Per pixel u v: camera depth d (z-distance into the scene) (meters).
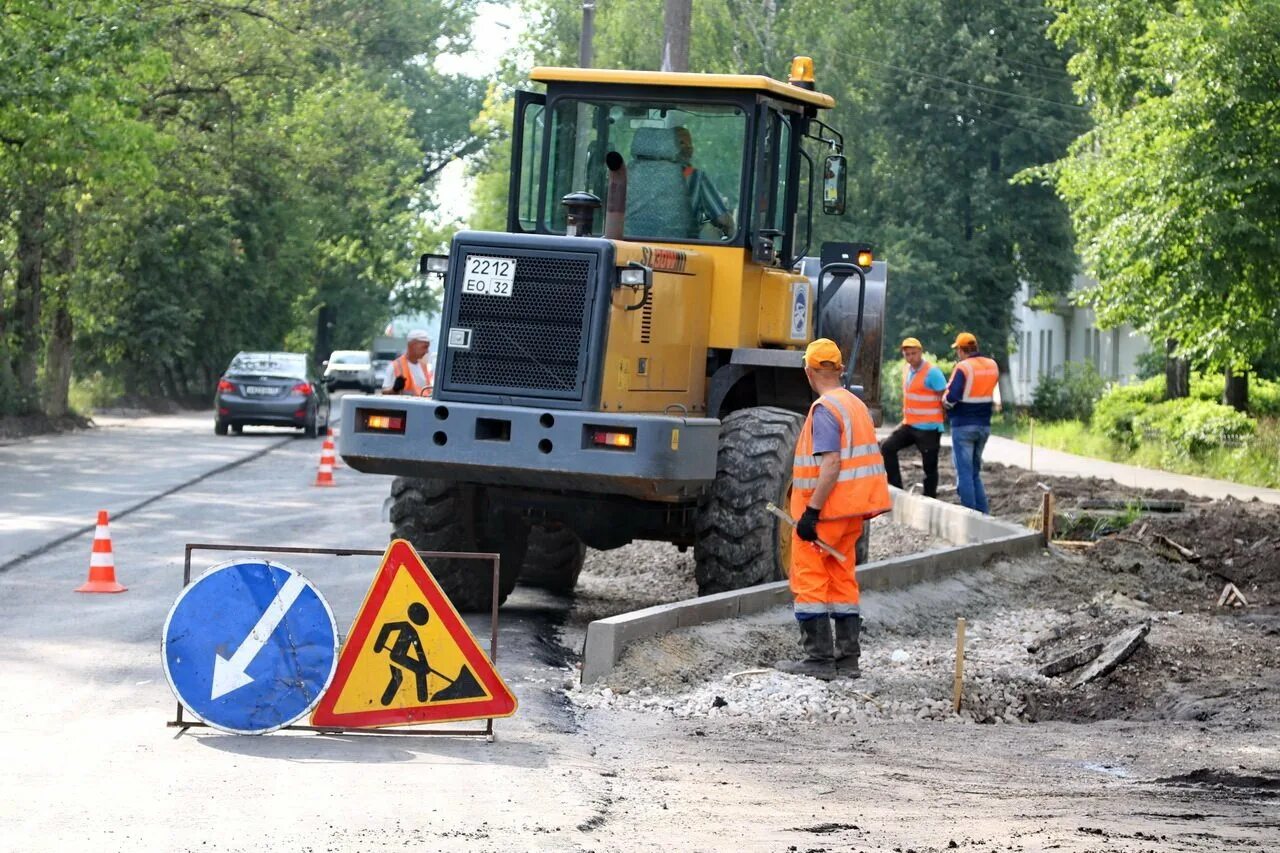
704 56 95.75
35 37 47.88
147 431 64.44
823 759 14.87
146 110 69.94
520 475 20.03
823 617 18.84
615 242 20.23
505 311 20.27
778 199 23.66
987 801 13.09
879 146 97.06
